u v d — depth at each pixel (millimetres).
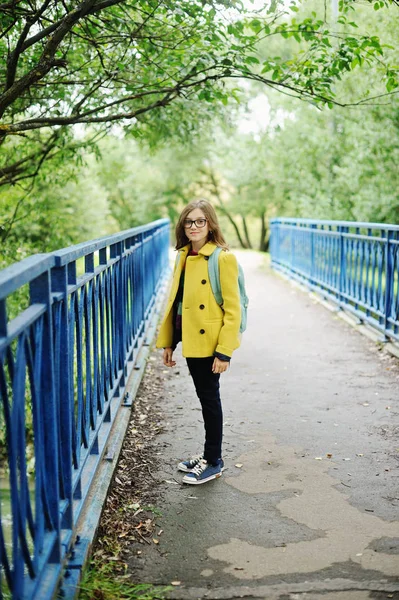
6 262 10555
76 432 2982
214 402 3707
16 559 1885
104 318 4137
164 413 5027
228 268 3459
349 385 5723
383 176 11195
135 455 4141
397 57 8008
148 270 8242
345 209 13562
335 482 3719
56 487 2371
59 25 4582
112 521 3225
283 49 12695
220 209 37656
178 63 5445
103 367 3922
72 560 2645
